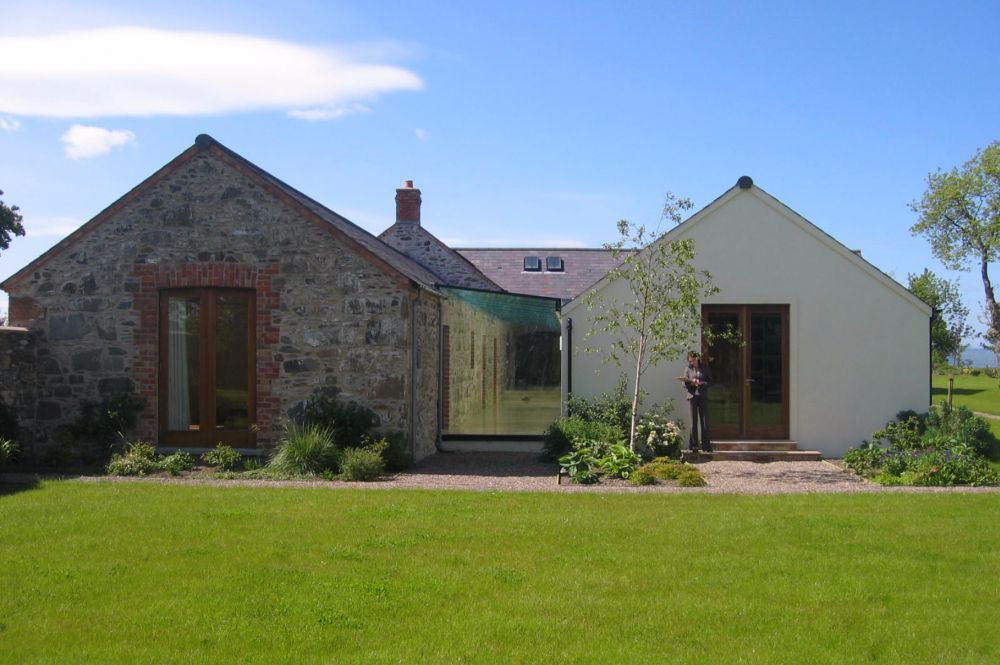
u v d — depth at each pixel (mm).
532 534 8797
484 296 17625
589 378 16375
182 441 14727
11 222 24047
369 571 7547
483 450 16703
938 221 38500
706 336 14969
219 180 14609
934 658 5832
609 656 5781
